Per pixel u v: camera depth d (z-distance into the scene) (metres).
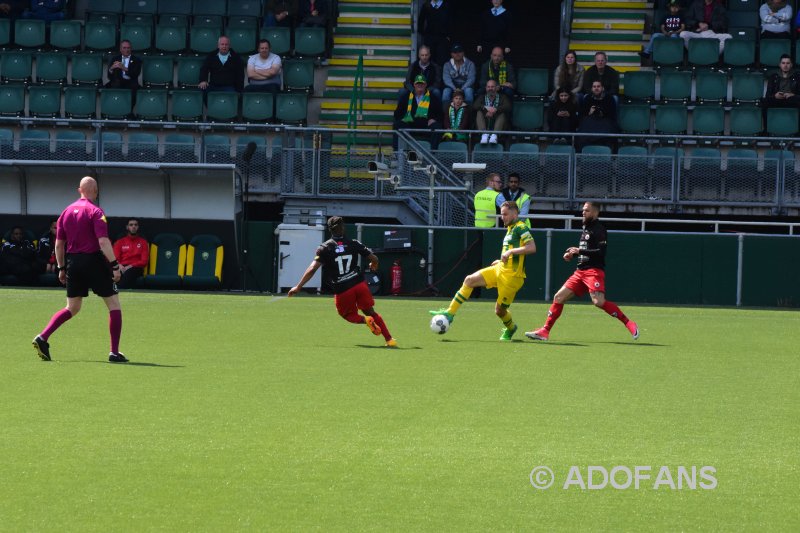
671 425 31.33
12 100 97.94
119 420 30.86
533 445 28.47
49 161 81.25
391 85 103.44
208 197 81.88
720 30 102.69
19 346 46.00
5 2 106.19
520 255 50.28
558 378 39.59
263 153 85.00
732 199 86.12
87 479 24.66
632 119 94.25
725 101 98.00
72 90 97.06
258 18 107.31
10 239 80.25
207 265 81.25
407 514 22.34
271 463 26.22
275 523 21.64
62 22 104.94
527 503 23.28
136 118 96.81
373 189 84.50
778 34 101.69
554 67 112.62
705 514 22.75
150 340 48.78
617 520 22.27
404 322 59.25
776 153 88.94
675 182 86.00
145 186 82.38
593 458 27.19
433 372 40.47
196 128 91.31
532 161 85.81
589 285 51.44
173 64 101.12
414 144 85.00
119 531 21.11
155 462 26.19
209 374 39.12
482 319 62.31
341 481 24.73
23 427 29.81
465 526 21.67
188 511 22.34
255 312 62.72
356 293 47.47
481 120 91.06
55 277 79.12
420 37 104.88
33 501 22.92
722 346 50.94
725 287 78.69
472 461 26.67
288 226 80.31
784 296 78.19
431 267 79.88
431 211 80.50
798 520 22.38
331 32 105.19
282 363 42.22
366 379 38.56
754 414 33.16
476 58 113.75
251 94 96.75
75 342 47.47
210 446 27.88
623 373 41.19
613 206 86.38
